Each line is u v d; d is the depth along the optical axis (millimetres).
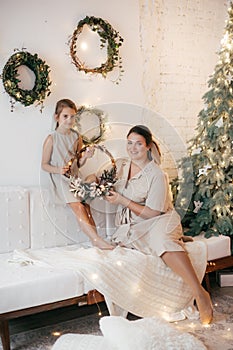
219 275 3877
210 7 4633
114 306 3092
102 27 3924
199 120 4078
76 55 3861
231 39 3926
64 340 2486
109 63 3967
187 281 3180
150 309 3137
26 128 3688
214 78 3959
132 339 2344
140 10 4203
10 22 3561
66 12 3801
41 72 3600
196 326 3084
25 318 3293
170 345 2350
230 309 3371
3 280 2799
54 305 2885
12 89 3484
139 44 4223
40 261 3100
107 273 2998
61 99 3811
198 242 3512
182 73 4508
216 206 3844
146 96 4309
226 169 3920
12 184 3662
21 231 3463
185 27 4488
